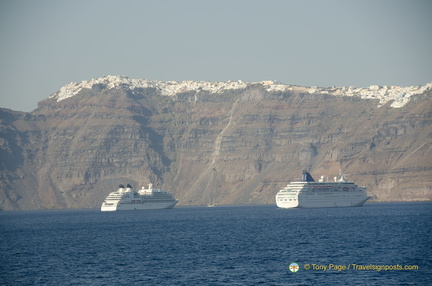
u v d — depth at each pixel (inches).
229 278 7854.3
